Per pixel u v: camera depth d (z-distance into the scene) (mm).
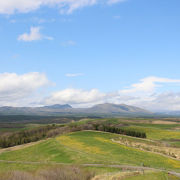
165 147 80625
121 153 66812
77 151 72375
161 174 37094
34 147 96812
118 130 128375
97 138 103250
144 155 63625
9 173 43344
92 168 48844
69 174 41000
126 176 35625
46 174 42031
